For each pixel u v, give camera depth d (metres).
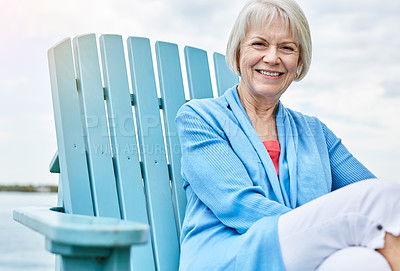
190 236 1.40
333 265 1.01
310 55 1.56
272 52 1.46
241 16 1.50
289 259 1.07
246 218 1.29
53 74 1.55
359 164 1.65
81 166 1.54
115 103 1.63
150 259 1.59
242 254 1.13
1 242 4.50
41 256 4.00
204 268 1.23
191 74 1.79
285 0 1.48
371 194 1.04
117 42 1.67
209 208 1.40
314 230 1.06
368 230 1.03
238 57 1.56
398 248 1.02
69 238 0.82
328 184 1.54
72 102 1.55
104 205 1.55
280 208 1.24
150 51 1.73
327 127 1.69
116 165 1.61
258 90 1.49
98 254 0.89
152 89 1.71
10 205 6.01
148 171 1.64
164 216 1.63
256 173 1.41
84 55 1.60
